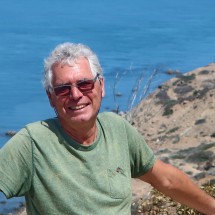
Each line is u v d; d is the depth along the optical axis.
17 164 3.98
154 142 16.05
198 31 57.91
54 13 78.62
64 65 4.04
